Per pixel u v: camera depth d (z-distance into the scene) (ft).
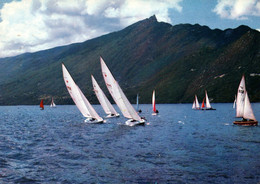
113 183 63.00
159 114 389.39
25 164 81.71
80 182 63.98
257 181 62.80
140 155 91.97
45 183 63.62
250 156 88.38
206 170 72.08
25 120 303.89
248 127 182.60
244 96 188.24
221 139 127.95
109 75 188.03
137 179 65.41
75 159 87.71
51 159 88.28
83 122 244.83
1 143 124.26
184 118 295.48
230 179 64.39
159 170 72.64
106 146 111.45
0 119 326.85
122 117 293.02
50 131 175.42
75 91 194.59
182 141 122.72
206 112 426.10
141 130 169.68
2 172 72.84
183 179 64.85
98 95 289.74
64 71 188.34
